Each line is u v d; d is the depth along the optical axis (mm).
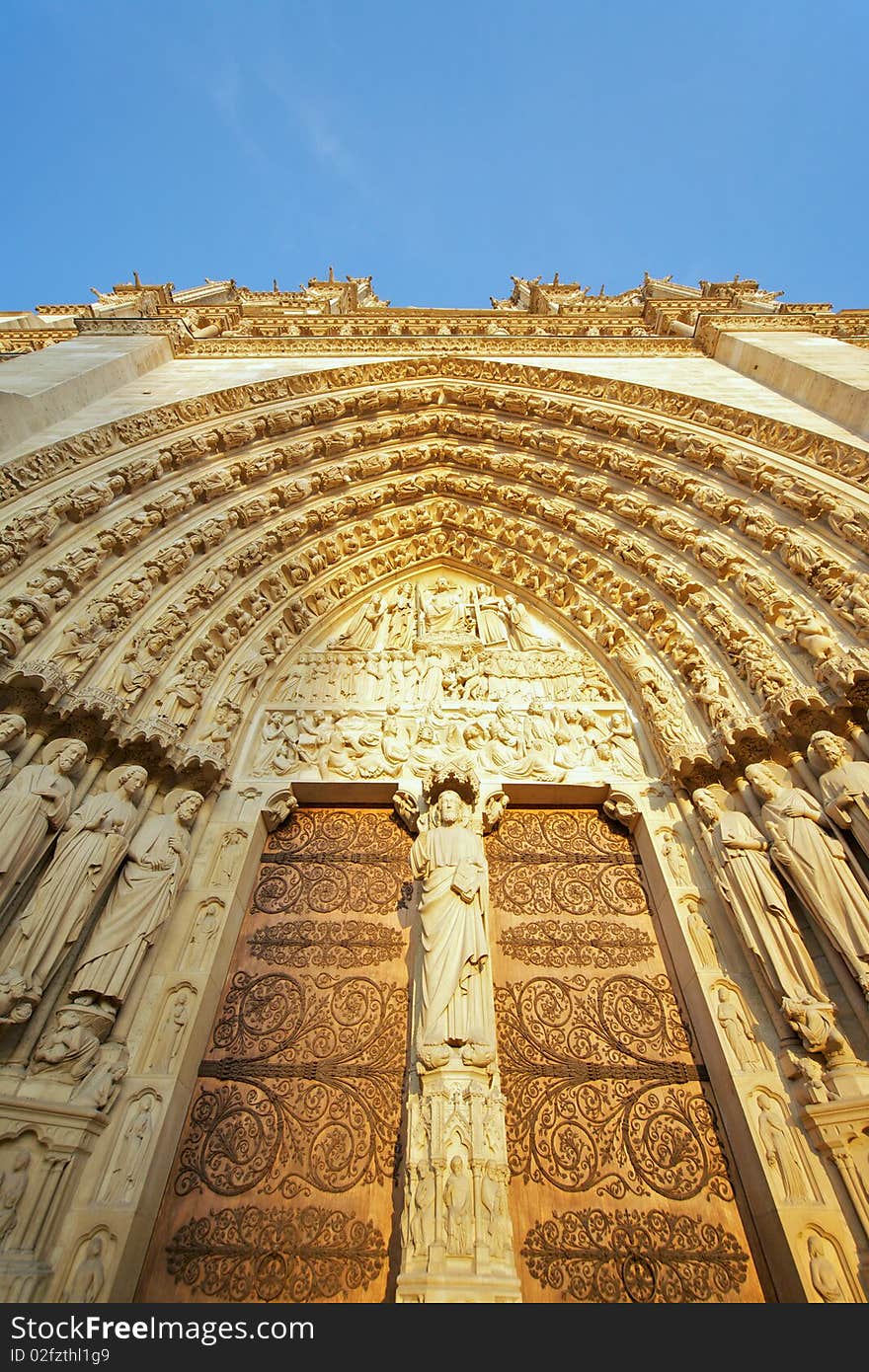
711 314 12359
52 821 5836
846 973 5328
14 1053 4898
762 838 6223
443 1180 4535
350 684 9664
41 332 17594
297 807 8234
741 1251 5020
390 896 7406
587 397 11531
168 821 6609
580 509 11094
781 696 6555
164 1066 5441
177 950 6258
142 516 8719
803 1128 5031
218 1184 5336
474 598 11719
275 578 10180
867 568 7008
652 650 9094
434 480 12727
